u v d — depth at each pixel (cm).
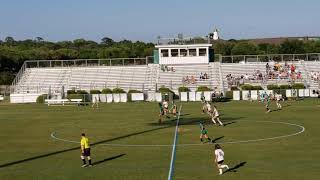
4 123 5144
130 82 9231
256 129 4138
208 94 8006
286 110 5881
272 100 7538
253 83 8800
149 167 2595
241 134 3841
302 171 2380
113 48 14725
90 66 9781
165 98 8144
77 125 4828
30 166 2723
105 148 3306
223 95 7838
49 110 6794
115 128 4494
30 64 9875
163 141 3572
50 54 14162
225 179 2255
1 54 12925
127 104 7612
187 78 9100
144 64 9806
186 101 7944
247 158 2772
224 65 9425
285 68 9188
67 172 2523
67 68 9719
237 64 9425
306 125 4325
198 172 2422
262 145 3259
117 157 2942
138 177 2353
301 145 3212
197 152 3042
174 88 8731
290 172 2364
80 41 17812
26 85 9369
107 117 5578
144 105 7325
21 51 14100
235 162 2658
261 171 2406
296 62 9419
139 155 2997
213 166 2570
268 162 2634
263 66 9369
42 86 9300
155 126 4566
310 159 2695
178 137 3759
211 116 5081
